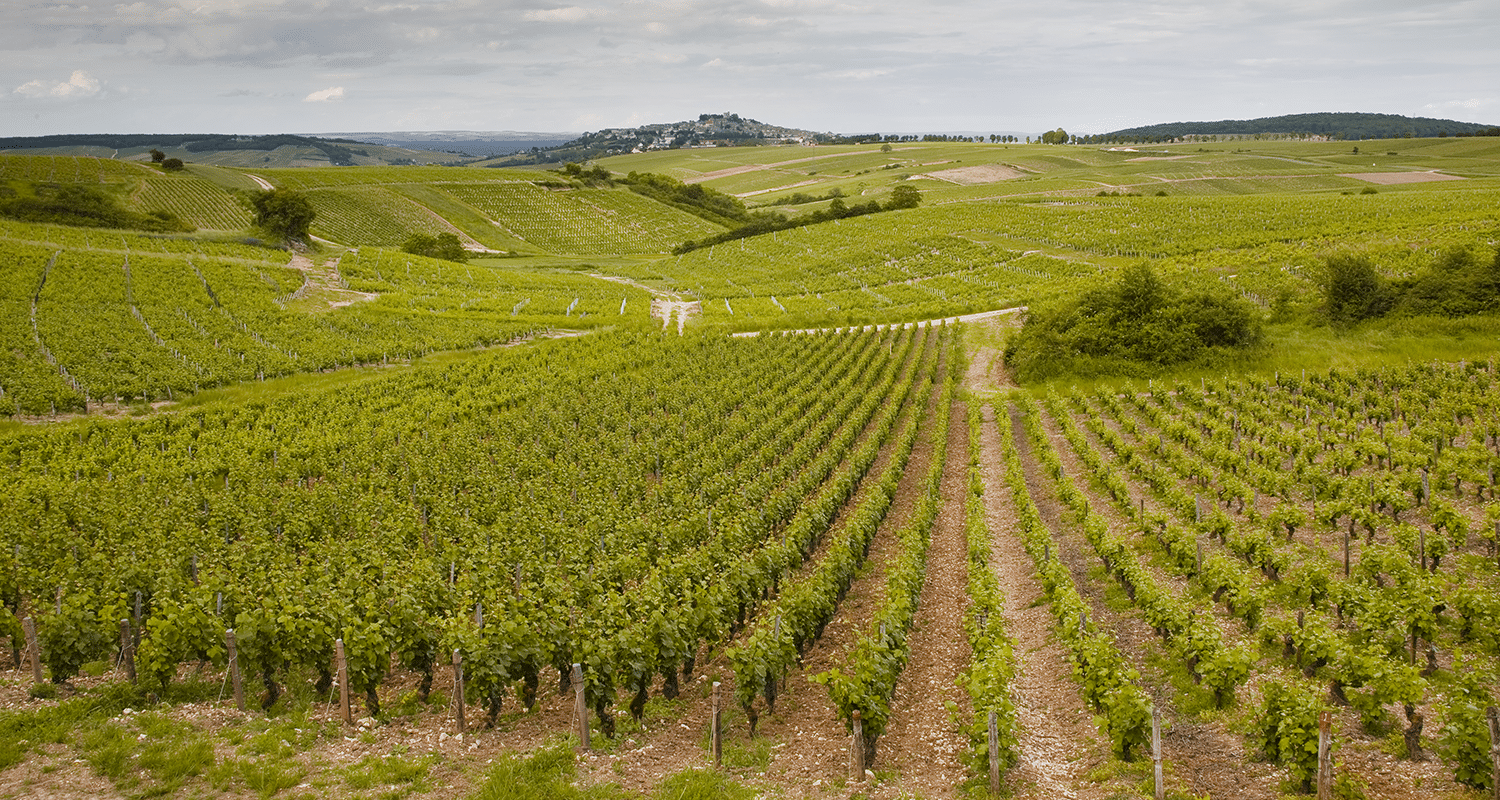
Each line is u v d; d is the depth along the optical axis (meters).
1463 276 55.25
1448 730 12.95
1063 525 31.42
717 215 191.38
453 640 17.03
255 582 22.06
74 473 36.62
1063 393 56.25
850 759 15.44
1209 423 41.28
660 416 49.91
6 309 66.19
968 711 17.86
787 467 38.94
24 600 23.70
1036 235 114.62
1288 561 22.81
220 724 16.44
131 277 79.50
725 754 16.09
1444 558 22.98
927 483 36.25
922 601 24.91
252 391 54.16
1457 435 35.00
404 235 152.62
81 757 14.73
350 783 14.35
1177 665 18.72
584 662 16.55
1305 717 13.34
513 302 89.81
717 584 21.64
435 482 35.12
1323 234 91.56
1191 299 58.44
